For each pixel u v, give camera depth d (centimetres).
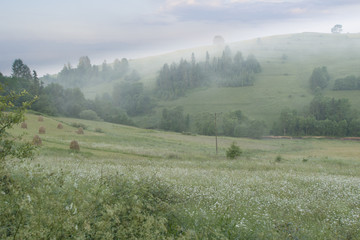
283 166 2848
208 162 3152
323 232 582
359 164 3756
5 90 648
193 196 858
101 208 470
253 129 13000
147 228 426
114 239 425
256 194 1056
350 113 14950
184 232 487
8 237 332
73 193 491
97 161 2559
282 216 725
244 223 570
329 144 10288
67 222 369
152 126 18262
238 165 2825
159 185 779
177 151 5338
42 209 388
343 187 1327
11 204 416
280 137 13588
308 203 925
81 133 7356
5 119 632
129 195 558
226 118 13875
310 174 2005
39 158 1950
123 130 10894
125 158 3444
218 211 677
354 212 802
